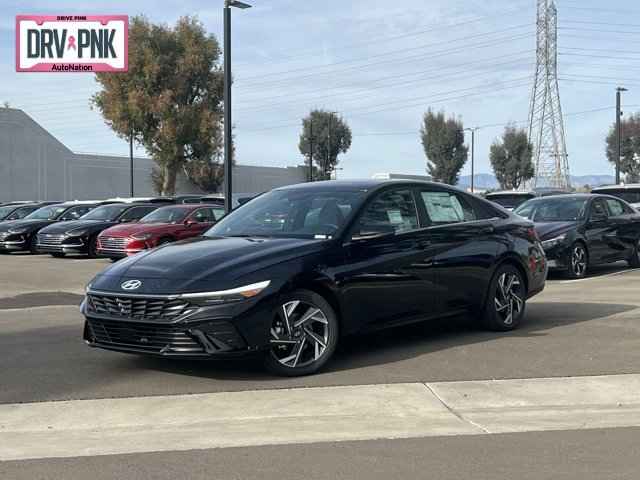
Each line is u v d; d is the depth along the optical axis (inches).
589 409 224.2
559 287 494.3
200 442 196.7
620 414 220.5
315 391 236.5
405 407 222.7
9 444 197.0
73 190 1891.0
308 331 254.2
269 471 176.1
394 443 195.3
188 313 233.0
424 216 301.3
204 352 234.2
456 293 304.7
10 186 1758.1
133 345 243.6
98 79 1701.5
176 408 222.7
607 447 193.2
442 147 2448.3
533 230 351.9
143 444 195.9
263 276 241.4
